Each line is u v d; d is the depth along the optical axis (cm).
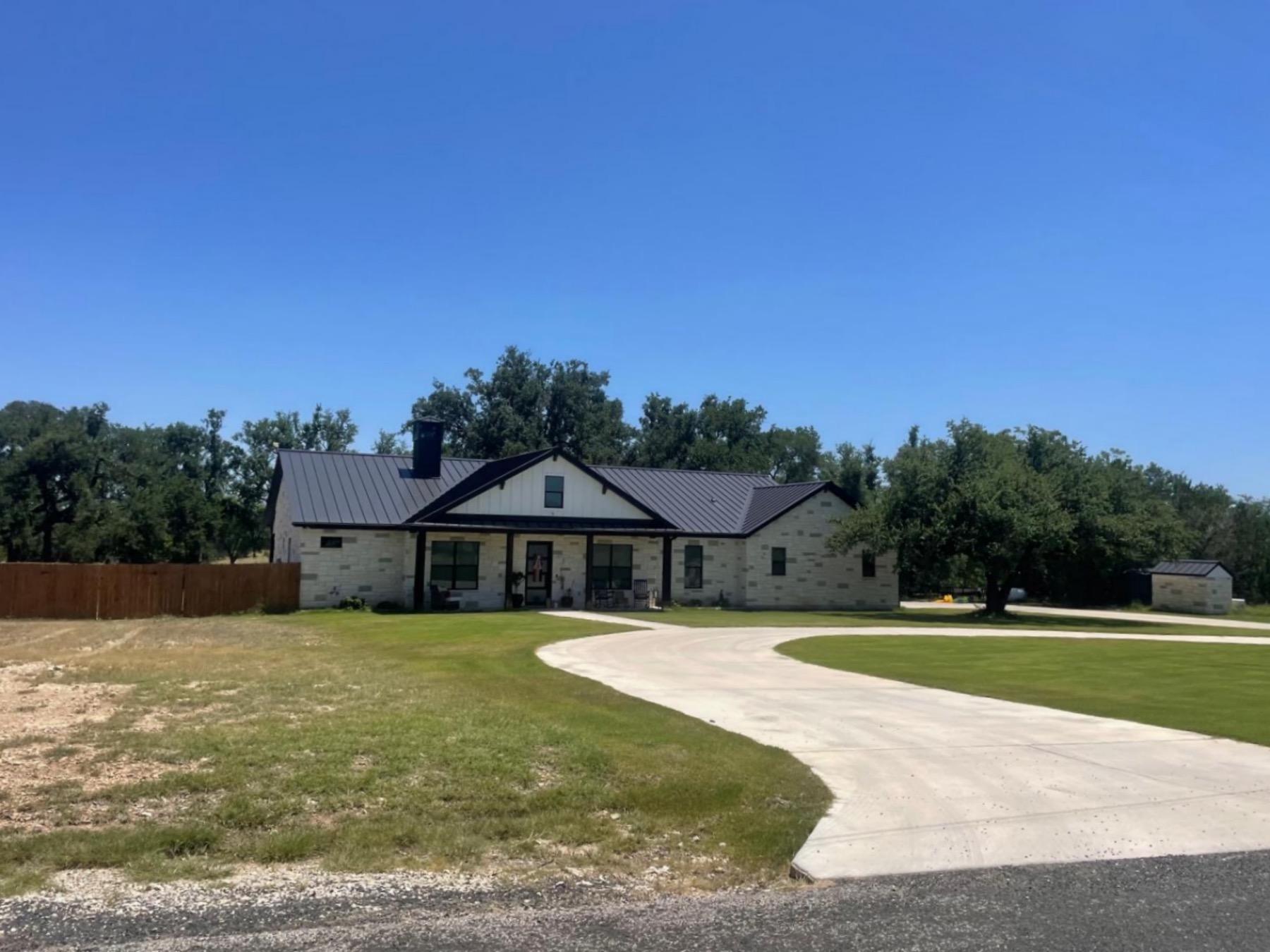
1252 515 5775
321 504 3328
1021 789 877
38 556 5822
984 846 714
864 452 6309
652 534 3525
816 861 679
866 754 1013
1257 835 748
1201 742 1101
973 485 3475
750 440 7725
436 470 3681
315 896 589
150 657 1798
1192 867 671
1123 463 4119
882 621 3195
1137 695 1481
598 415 6988
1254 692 1531
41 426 6481
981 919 569
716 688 1466
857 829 755
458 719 1111
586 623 2628
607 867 668
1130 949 525
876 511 3619
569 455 3481
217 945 509
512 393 6762
